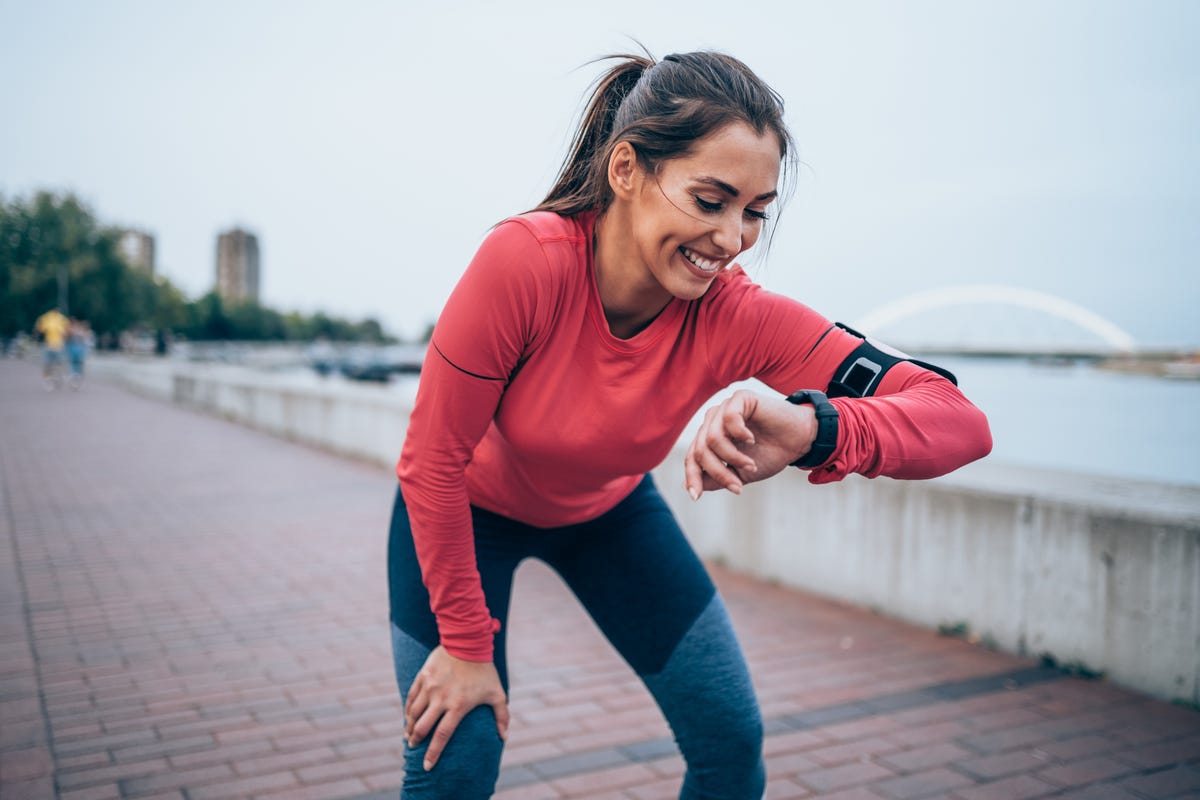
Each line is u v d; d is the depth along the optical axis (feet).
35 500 24.81
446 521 4.66
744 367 4.94
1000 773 9.53
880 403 4.12
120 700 11.43
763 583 16.76
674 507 18.78
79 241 184.85
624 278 4.63
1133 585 11.53
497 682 4.87
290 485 27.96
